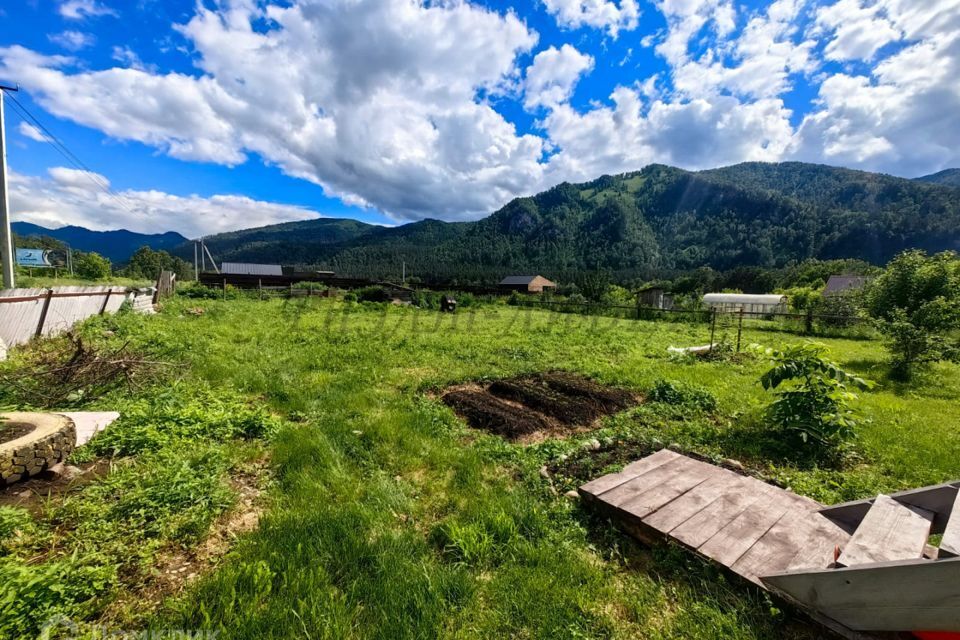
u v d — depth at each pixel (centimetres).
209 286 2528
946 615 143
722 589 216
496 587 218
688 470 330
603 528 277
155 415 395
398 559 230
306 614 188
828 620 179
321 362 717
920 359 808
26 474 273
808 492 334
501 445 404
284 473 331
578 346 1041
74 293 895
